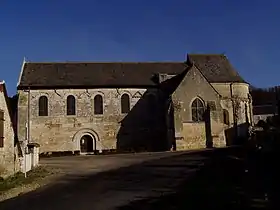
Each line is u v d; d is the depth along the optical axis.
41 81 44.25
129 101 45.22
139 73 47.88
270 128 37.47
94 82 45.06
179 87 41.72
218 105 42.00
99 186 18.02
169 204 12.66
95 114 44.41
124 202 13.53
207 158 27.92
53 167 28.61
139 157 33.72
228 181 16.84
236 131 45.94
